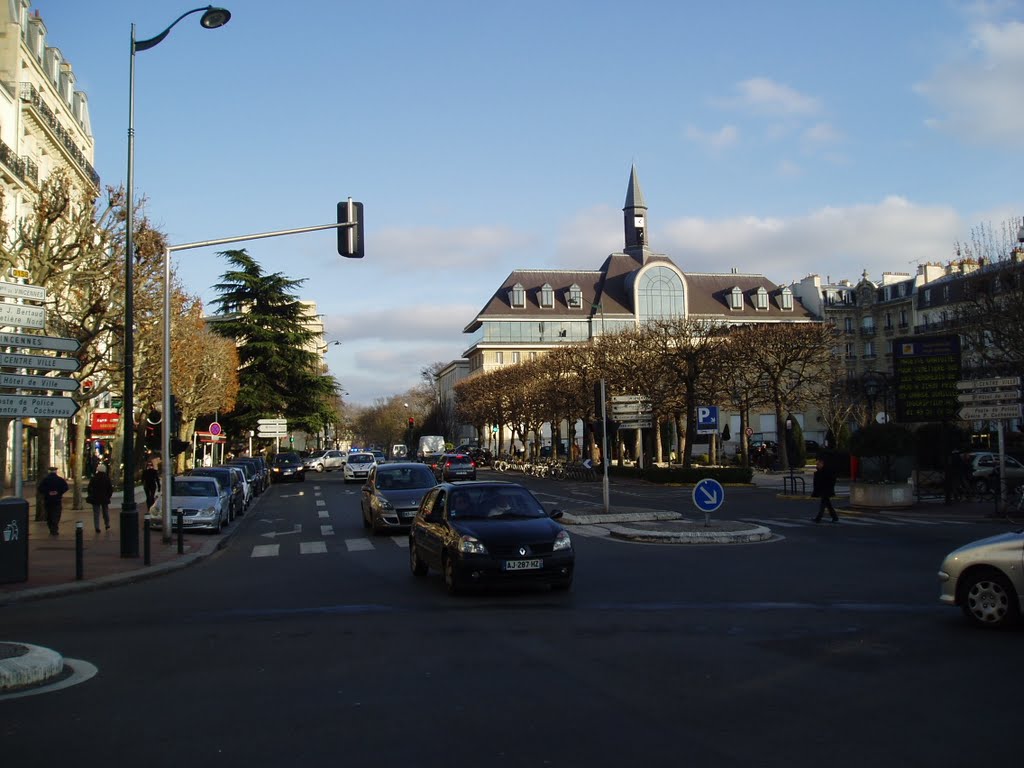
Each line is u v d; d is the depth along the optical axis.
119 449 35.53
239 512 29.80
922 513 26.31
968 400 25.39
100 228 27.61
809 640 8.96
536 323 100.81
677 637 9.16
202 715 6.49
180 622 10.86
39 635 10.09
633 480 48.09
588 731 5.93
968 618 9.64
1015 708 6.39
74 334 26.59
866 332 85.31
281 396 56.75
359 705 6.67
